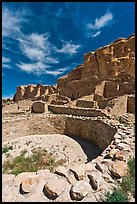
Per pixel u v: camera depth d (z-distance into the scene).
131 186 4.24
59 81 48.75
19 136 15.96
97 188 4.07
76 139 15.20
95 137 13.88
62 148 12.91
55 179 4.37
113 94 27.25
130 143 7.19
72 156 11.45
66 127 17.06
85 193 3.89
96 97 27.05
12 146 13.07
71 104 25.81
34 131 17.22
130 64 32.12
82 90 33.31
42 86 57.53
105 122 12.60
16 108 31.38
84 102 24.73
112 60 34.44
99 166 4.95
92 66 38.59
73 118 16.50
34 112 25.08
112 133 10.98
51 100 30.88
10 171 8.85
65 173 4.63
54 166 9.81
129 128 10.45
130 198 3.94
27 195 4.01
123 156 5.44
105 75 35.28
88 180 4.41
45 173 4.78
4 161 10.10
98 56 37.31
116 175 4.61
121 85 26.56
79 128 15.92
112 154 5.89
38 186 4.25
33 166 9.57
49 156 11.21
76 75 44.78
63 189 4.07
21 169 9.06
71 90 35.12
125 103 19.38
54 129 17.59
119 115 17.42
